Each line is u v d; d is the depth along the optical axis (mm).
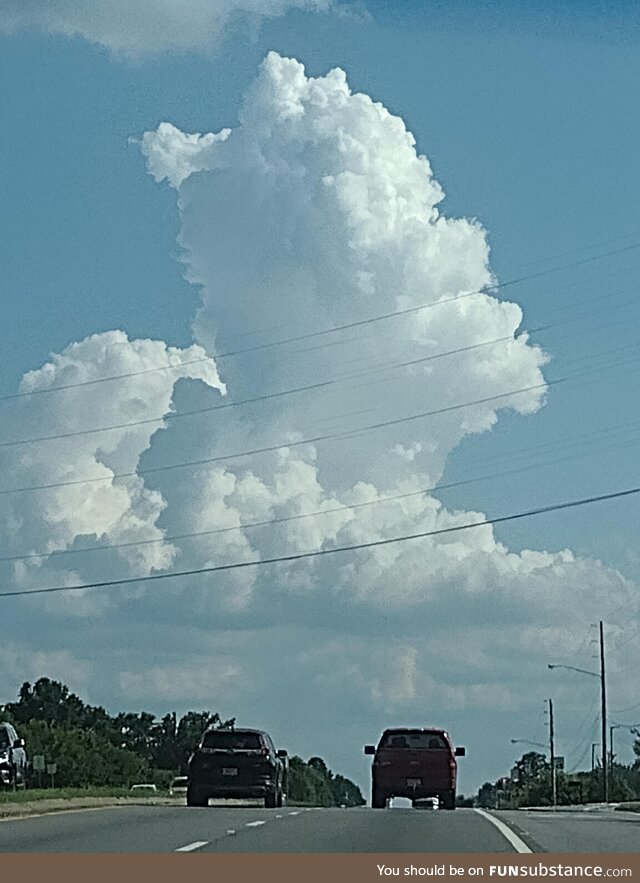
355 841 19438
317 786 140750
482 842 19625
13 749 44375
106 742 87500
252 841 19234
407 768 37438
